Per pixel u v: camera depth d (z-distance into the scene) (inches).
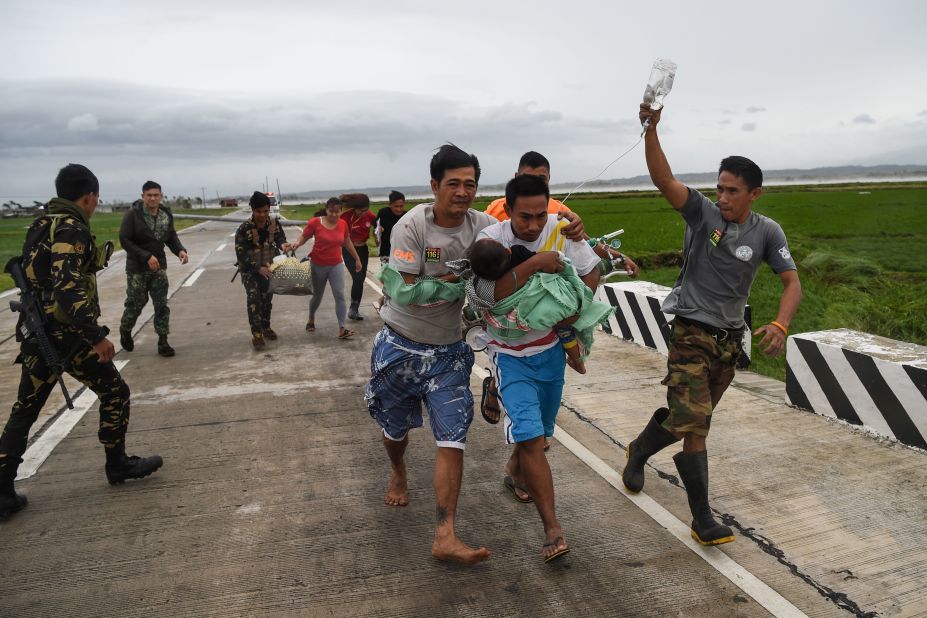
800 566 122.1
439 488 121.1
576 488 154.9
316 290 318.0
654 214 1652.3
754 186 124.9
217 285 503.8
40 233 141.4
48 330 140.6
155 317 280.5
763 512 141.9
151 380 248.5
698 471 126.7
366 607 112.4
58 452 180.5
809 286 512.7
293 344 305.9
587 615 109.6
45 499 154.0
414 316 125.7
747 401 210.8
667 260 711.1
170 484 161.0
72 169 143.4
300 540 134.5
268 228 293.1
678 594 114.7
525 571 122.4
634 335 289.0
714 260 127.6
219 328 343.3
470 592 116.3
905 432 174.2
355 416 206.7
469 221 125.1
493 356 127.6
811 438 180.1
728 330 129.8
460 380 129.0
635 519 140.3
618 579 119.3
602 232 1060.5
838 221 1315.2
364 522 141.4
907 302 339.3
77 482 162.6
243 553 130.0
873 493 148.9
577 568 123.0
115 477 159.0
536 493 120.6
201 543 134.0
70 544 134.3
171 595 116.7
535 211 116.1
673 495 151.1
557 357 126.8
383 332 132.3
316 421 202.7
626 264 135.6
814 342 196.7
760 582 117.5
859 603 111.3
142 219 269.1
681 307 131.0
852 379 186.4
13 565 127.1
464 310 131.3
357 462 172.1
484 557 116.0
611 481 157.9
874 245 916.6
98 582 121.0
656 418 141.4
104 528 140.4
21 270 142.2
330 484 159.8
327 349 295.1
